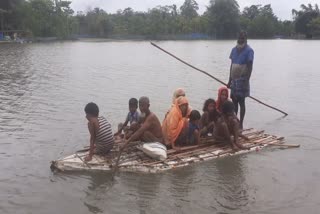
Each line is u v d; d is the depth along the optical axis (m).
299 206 6.27
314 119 11.70
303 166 7.88
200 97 14.95
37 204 6.29
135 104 9.08
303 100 14.68
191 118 8.74
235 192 6.74
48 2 83.56
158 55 38.44
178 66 26.84
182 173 7.50
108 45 61.66
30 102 13.80
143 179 7.22
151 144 7.93
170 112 8.62
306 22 102.88
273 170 7.67
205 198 6.52
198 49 50.53
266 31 106.50
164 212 6.06
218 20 102.31
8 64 27.69
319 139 9.65
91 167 7.55
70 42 73.38
